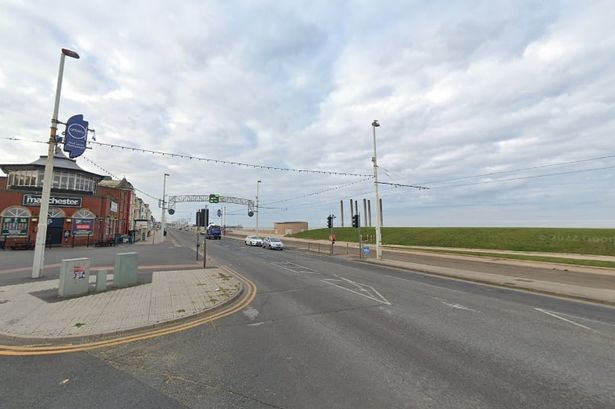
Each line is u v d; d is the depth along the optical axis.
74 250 28.31
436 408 3.92
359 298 10.66
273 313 8.55
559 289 13.28
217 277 13.98
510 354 5.78
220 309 8.87
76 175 37.53
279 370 4.99
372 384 4.54
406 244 47.28
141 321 7.31
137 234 65.88
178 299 9.59
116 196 46.47
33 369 4.98
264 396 4.20
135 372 4.90
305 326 7.38
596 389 4.46
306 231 77.88
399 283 14.32
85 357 5.46
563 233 36.97
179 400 4.07
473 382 4.64
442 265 22.78
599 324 8.12
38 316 7.50
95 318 7.45
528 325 7.81
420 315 8.55
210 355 5.59
